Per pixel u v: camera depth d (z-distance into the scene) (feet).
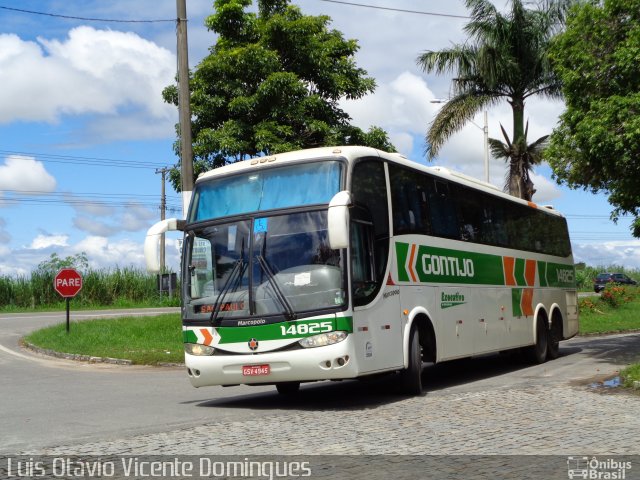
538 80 95.76
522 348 59.77
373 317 36.58
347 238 33.14
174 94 70.28
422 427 29.50
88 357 61.98
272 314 34.81
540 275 62.75
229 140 66.85
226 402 39.14
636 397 36.94
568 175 53.67
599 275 211.00
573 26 51.42
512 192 98.99
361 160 37.70
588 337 90.43
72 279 73.31
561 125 53.06
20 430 30.48
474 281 49.44
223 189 37.99
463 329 46.93
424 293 42.22
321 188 35.99
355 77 73.67
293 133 67.92
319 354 33.99
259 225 36.17
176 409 36.22
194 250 37.58
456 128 97.55
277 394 42.75
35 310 129.59
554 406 34.45
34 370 56.65
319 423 30.91
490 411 33.35
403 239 40.65
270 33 70.18
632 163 49.34
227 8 69.36
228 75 70.18
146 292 143.13
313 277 34.71
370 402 37.88
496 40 94.17
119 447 26.22
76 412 35.45
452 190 48.37
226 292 35.99
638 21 48.44
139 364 60.03
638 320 106.83
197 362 36.27
